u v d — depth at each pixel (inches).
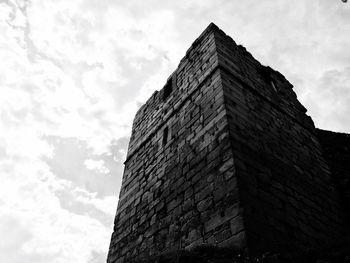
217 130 351.9
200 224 298.8
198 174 340.2
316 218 342.0
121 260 386.3
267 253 240.7
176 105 467.5
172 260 255.0
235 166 301.9
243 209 269.6
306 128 482.0
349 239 312.8
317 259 237.0
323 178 416.5
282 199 319.3
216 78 408.8
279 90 499.2
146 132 519.8
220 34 484.1
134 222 406.3
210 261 233.5
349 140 510.6
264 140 371.2
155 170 427.2
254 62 506.3
